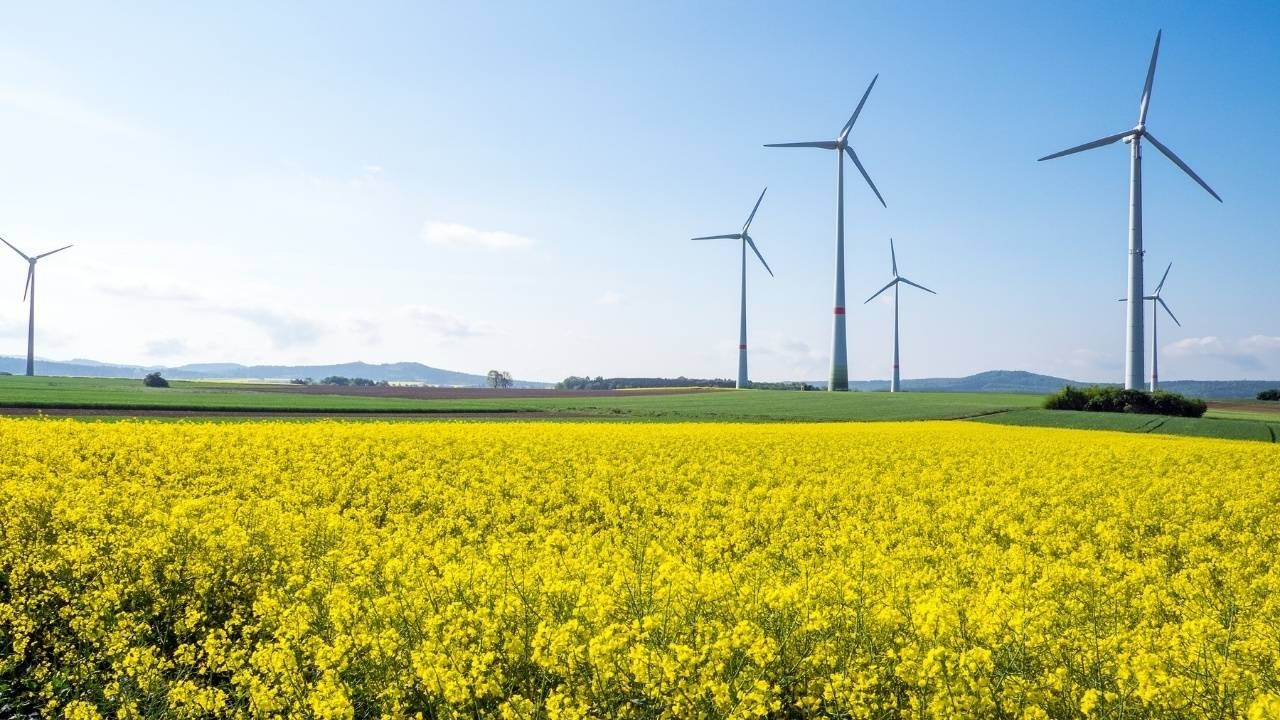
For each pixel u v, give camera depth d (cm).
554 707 619
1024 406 8106
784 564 1097
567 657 677
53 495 1356
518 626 773
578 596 828
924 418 6372
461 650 705
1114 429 5531
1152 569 1098
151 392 7888
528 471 2084
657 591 827
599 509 1648
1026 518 1603
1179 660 694
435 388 11000
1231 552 1376
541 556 1089
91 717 664
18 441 2173
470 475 1953
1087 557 1269
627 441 2848
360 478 1903
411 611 802
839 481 1994
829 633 740
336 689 664
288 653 692
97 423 2780
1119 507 1706
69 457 1973
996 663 693
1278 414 7988
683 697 620
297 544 1106
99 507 1283
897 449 2912
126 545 1057
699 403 8300
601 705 661
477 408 6550
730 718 597
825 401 8806
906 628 744
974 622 741
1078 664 696
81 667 774
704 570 945
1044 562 1215
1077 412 7106
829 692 643
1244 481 2177
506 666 717
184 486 1781
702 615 782
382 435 2741
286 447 2317
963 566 1159
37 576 980
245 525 1190
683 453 2564
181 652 766
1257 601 1009
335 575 977
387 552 1076
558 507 1703
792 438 3212
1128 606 945
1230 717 618
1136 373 7750
